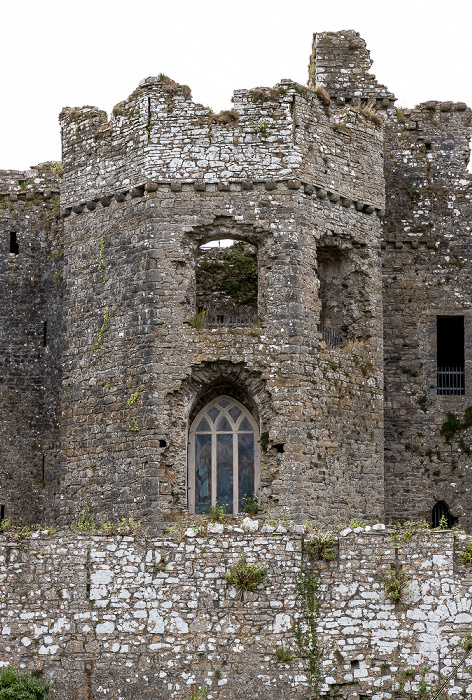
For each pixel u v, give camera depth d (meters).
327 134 47.91
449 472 52.59
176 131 46.94
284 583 36.09
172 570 36.28
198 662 35.91
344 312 49.03
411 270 53.59
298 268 46.31
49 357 53.28
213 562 36.28
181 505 45.19
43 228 54.00
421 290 53.50
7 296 53.75
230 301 51.84
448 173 54.25
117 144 47.78
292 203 46.56
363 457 47.44
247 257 52.19
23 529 37.47
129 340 46.44
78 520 46.78
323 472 46.00
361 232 48.72
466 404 53.06
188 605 36.09
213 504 46.47
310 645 35.78
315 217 47.12
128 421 45.97
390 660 35.62
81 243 48.53
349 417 47.28
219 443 46.62
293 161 46.62
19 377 53.38
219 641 35.94
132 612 36.16
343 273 49.03
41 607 36.22
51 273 53.66
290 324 45.97
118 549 36.44
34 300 53.72
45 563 36.41
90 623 36.12
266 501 45.16
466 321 53.47
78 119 49.09
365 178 48.88
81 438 47.28
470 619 35.59
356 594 35.94
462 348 54.53
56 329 53.25
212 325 46.81
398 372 53.16
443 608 35.66
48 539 36.56
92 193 48.28
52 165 54.50
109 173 47.84
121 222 47.34
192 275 46.56
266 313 46.25
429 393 53.03
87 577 36.34
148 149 46.81
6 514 52.69
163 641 36.00
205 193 46.59
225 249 52.41
